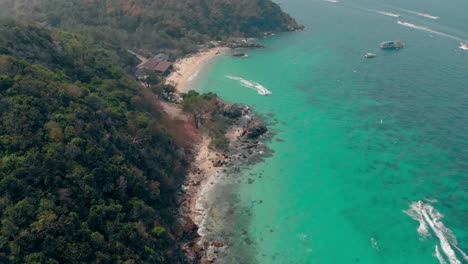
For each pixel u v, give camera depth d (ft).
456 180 383.86
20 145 254.88
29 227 218.79
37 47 371.76
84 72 397.39
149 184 313.32
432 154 425.28
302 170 393.91
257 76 614.34
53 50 389.60
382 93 570.05
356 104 534.78
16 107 274.36
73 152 266.98
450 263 288.30
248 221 326.85
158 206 311.06
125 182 283.79
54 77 337.11
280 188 367.04
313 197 357.61
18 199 231.71
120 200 276.21
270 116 495.41
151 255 252.83
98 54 477.36
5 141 253.44
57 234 221.87
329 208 344.90
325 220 331.16
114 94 384.88
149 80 512.63
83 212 247.09
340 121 488.85
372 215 337.31
